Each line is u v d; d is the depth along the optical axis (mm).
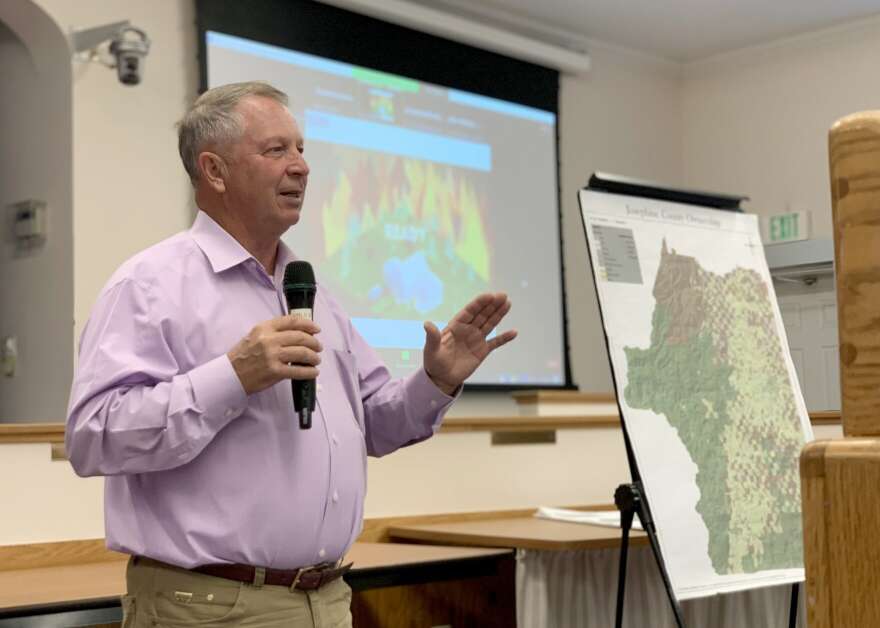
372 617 2982
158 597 1562
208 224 1681
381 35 5508
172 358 1551
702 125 6922
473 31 5789
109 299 1567
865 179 629
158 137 4668
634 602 2799
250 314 1641
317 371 1489
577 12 6070
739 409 2484
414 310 5539
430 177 5668
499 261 5934
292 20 5145
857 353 629
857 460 601
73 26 4418
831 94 6348
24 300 4598
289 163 1675
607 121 6605
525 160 6105
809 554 620
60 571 2520
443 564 2658
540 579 2707
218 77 4840
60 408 4430
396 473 3307
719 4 5973
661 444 2346
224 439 1562
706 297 2541
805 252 2615
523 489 3615
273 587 1572
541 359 6059
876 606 591
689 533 2312
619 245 2465
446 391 1786
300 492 1589
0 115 4688
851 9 6047
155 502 1564
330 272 5230
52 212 4492
